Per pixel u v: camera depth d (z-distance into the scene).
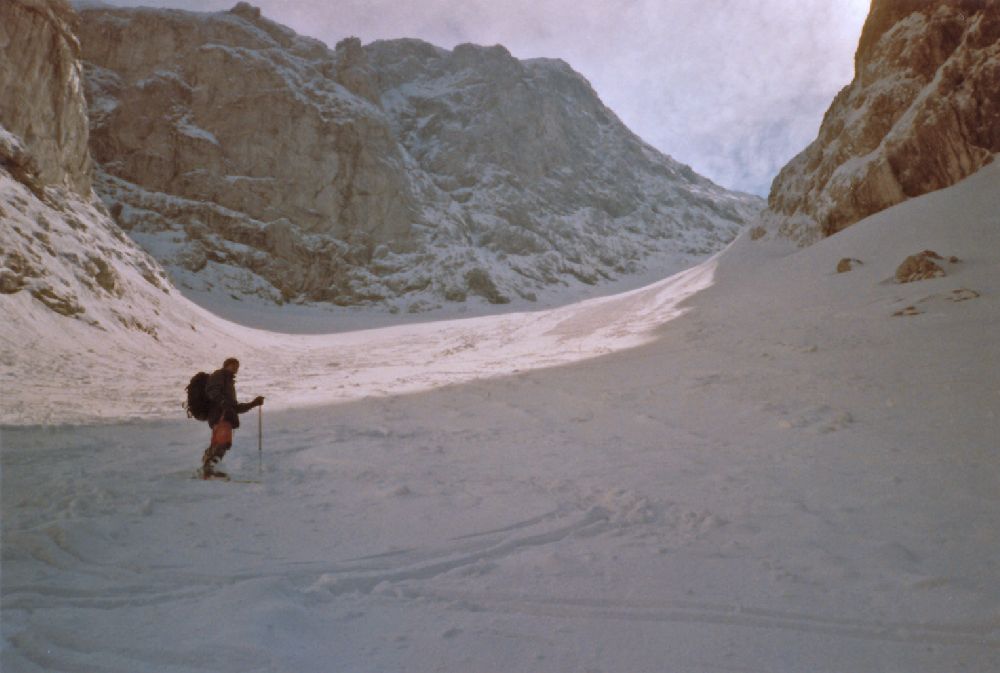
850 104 33.78
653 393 10.23
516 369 15.16
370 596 3.07
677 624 2.80
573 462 6.18
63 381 13.12
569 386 11.66
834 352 11.62
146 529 4.00
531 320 37.03
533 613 2.91
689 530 4.15
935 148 24.88
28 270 17.77
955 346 10.24
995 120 23.27
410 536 4.01
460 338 32.97
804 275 22.28
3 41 21.77
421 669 2.37
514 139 85.50
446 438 7.53
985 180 22.14
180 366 18.69
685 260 80.69
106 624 2.62
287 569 3.39
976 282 14.48
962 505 4.38
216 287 46.84
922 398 7.71
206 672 2.25
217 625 2.57
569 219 80.56
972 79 24.11
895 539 3.85
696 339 16.38
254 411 9.94
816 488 5.00
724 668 2.42
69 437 7.46
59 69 24.67
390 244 59.94
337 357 26.31
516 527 4.21
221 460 6.23
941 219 20.53
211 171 53.34
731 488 5.12
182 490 5.03
